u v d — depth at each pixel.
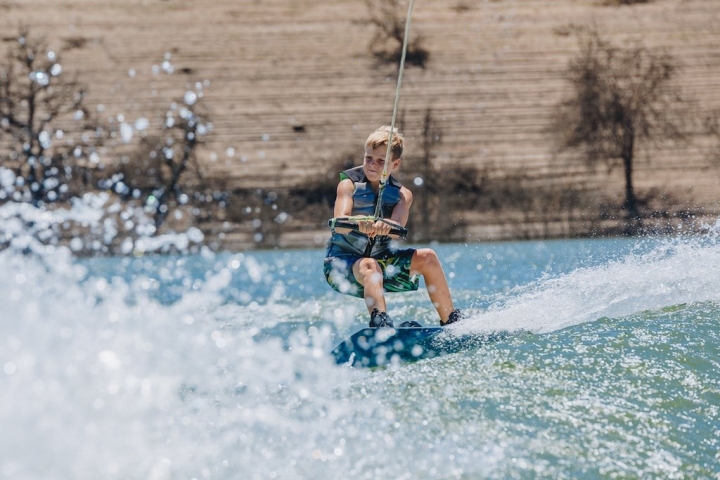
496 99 52.56
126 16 52.19
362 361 7.72
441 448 5.39
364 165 10.88
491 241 49.88
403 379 6.97
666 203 51.25
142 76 51.28
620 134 52.25
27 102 49.81
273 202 50.44
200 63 52.03
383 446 5.43
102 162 49.44
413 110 52.38
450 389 6.64
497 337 8.57
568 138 52.19
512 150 51.91
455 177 51.34
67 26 51.47
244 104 51.72
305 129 51.81
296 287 17.39
